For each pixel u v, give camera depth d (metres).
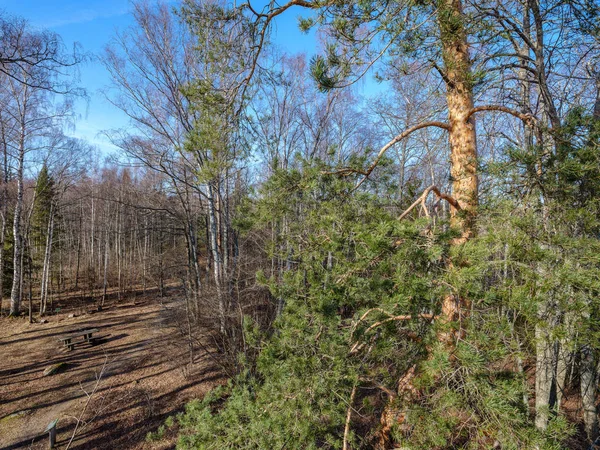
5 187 15.98
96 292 22.34
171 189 13.55
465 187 3.41
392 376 3.28
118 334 14.24
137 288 23.27
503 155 2.86
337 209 3.41
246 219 3.97
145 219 21.16
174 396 8.91
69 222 25.05
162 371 10.33
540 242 2.27
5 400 9.18
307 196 3.65
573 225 2.54
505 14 3.88
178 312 11.02
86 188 22.53
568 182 2.55
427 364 2.11
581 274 2.12
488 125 5.40
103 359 11.66
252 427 3.07
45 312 17.69
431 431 2.26
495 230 2.32
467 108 3.68
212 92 4.55
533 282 2.10
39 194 18.22
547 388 4.27
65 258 23.86
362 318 2.72
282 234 3.67
